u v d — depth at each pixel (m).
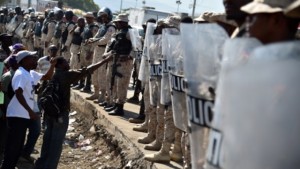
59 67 6.06
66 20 12.95
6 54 7.91
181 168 5.44
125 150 6.97
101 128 8.72
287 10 1.77
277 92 1.29
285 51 1.32
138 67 8.36
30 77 5.99
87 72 6.25
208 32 2.14
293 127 1.29
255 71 1.32
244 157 1.38
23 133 6.00
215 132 1.73
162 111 6.04
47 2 38.81
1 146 6.62
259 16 1.95
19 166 7.02
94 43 10.04
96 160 7.70
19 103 5.92
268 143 1.32
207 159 1.81
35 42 16.47
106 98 9.51
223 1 2.60
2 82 6.09
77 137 9.32
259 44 1.69
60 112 6.00
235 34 2.56
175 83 3.66
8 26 20.31
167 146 5.67
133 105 10.40
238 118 1.38
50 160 6.09
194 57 2.17
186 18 5.29
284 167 1.31
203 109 2.09
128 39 8.48
